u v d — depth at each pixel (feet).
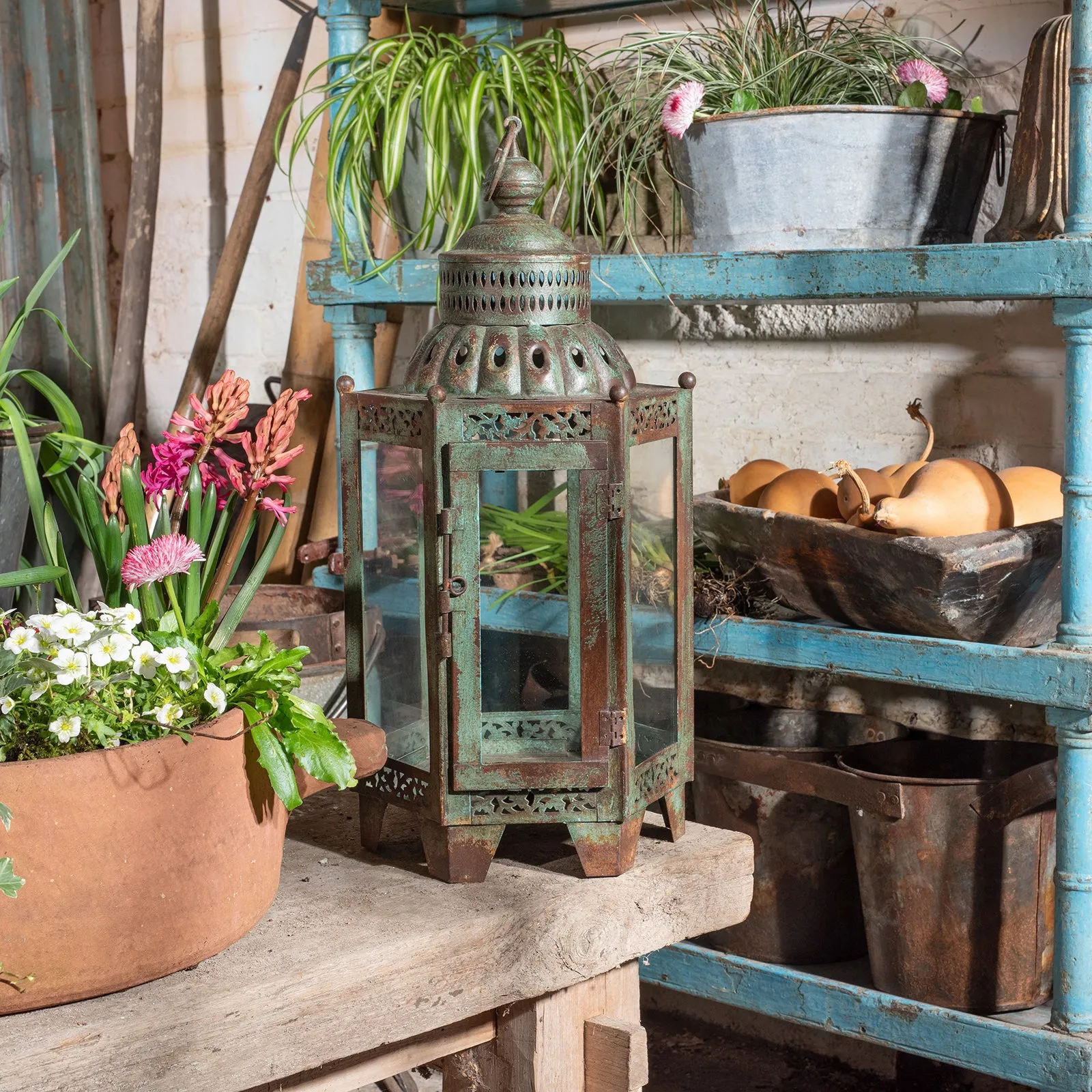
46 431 5.92
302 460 7.89
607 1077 3.67
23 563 3.94
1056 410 6.15
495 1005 3.41
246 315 9.16
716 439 7.26
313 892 3.54
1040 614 5.07
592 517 3.36
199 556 3.15
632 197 6.81
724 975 5.78
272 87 8.93
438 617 3.40
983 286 4.78
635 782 3.59
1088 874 4.87
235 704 3.17
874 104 5.79
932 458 6.54
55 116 9.03
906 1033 5.28
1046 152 4.98
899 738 5.94
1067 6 5.87
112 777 2.78
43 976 2.79
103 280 9.39
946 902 5.21
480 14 7.48
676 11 7.10
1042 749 5.82
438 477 3.34
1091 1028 4.92
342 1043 3.14
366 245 6.52
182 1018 2.86
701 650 5.57
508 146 3.59
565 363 3.45
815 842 5.67
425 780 3.55
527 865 3.74
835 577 5.07
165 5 9.46
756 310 7.03
